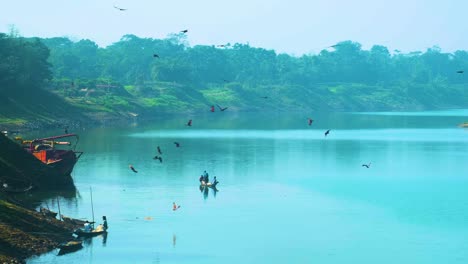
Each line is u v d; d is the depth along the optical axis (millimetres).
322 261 70875
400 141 187750
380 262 70750
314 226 84188
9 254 65750
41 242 70500
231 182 114000
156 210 91188
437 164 139000
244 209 93062
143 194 101562
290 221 86438
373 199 100500
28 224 72750
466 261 71125
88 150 155875
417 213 91500
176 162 137500
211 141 183000
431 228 83812
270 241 77500
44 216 77438
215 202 97125
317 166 134625
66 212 87938
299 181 115812
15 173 96375
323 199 100375
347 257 72250
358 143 181500
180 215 88625
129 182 111500
